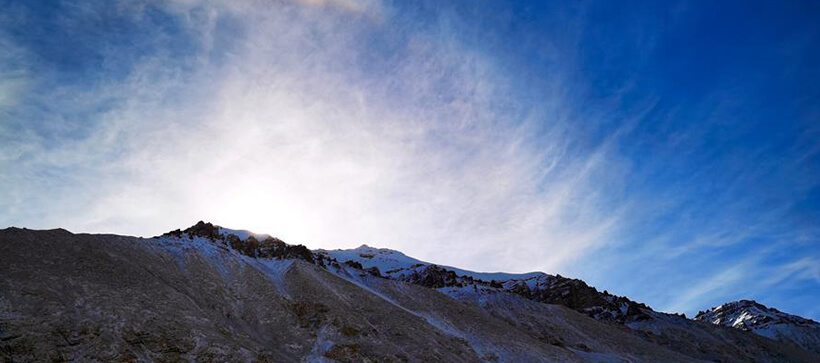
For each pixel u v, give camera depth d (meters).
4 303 45.50
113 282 57.75
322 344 62.72
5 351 40.50
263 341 61.38
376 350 63.38
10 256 55.28
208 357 48.12
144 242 80.25
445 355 69.62
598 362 96.25
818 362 151.25
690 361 110.62
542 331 111.44
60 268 56.75
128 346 46.19
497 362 75.25
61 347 42.91
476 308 111.38
